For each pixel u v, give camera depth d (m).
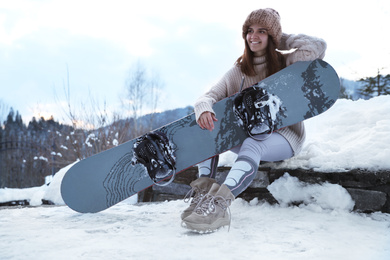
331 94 1.75
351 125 2.31
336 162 1.79
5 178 9.76
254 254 1.10
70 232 1.41
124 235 1.36
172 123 1.84
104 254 1.10
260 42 1.81
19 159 9.82
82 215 1.84
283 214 1.73
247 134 1.75
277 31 1.79
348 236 1.31
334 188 1.71
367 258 1.06
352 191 1.69
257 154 1.62
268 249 1.16
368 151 1.78
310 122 2.67
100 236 1.35
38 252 1.12
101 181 1.89
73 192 1.89
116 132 6.29
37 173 9.48
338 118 2.45
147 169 1.80
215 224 1.38
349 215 1.62
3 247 1.18
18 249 1.16
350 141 2.10
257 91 1.75
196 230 1.36
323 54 1.87
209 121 1.66
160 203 2.34
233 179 1.49
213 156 1.77
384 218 1.56
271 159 1.79
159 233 1.40
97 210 1.88
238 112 1.76
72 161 6.49
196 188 1.66
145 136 1.82
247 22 1.83
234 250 1.15
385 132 1.89
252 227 1.48
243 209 1.92
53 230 1.46
